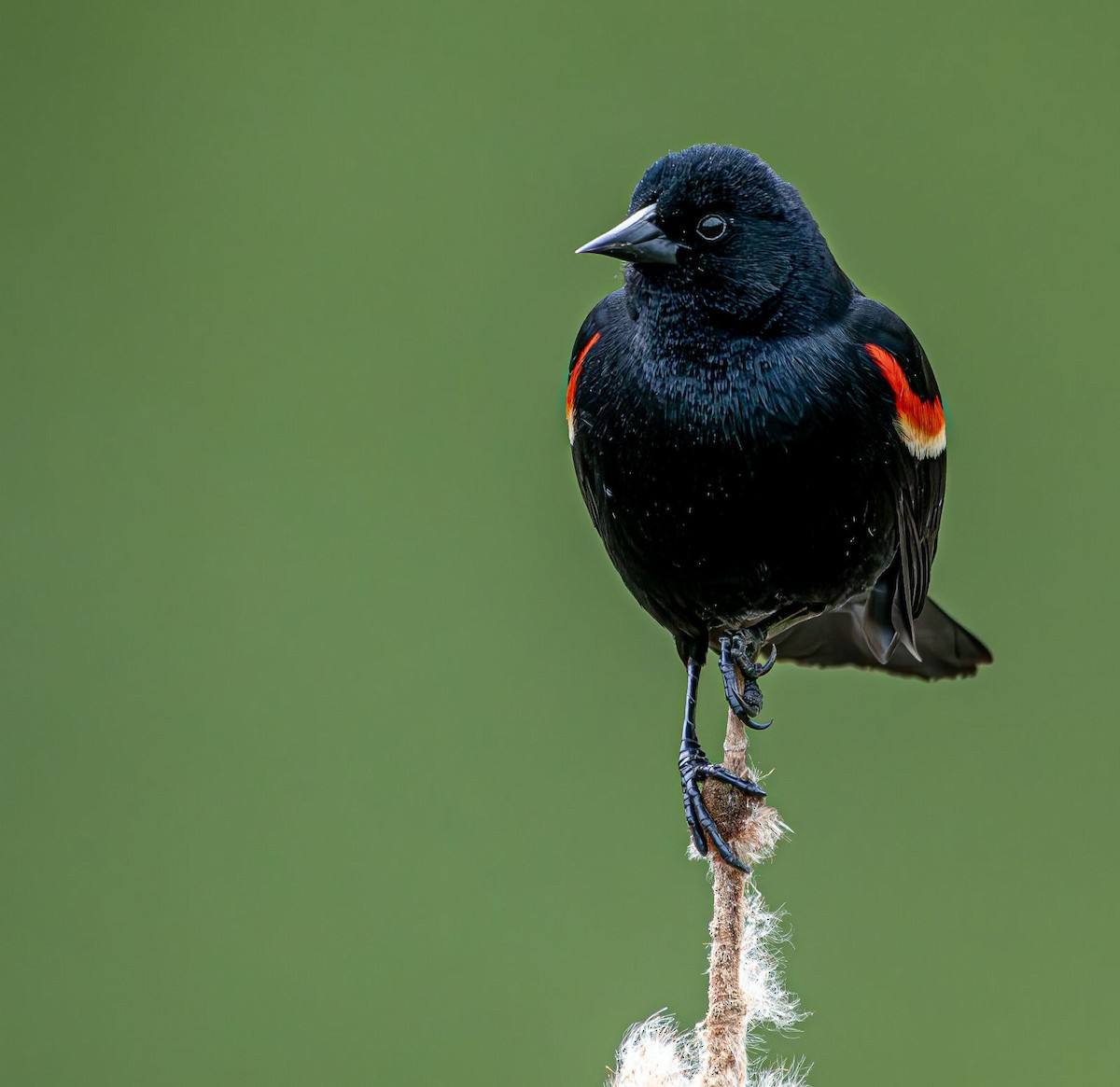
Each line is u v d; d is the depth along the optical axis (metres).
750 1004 4.91
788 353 4.96
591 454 4.98
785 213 4.96
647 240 4.96
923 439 4.98
